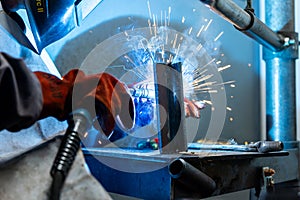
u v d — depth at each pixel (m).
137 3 1.36
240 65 1.60
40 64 1.08
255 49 1.65
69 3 0.99
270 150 0.92
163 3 1.41
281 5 1.46
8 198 0.52
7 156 0.71
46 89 0.60
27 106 0.53
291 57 1.47
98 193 0.54
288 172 1.13
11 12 1.01
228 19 1.11
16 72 0.53
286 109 1.47
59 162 0.53
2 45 0.99
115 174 0.82
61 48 1.21
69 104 0.61
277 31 1.46
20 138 0.92
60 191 0.52
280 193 1.09
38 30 1.01
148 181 0.75
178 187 0.71
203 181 0.71
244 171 0.88
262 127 1.64
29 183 0.54
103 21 1.29
